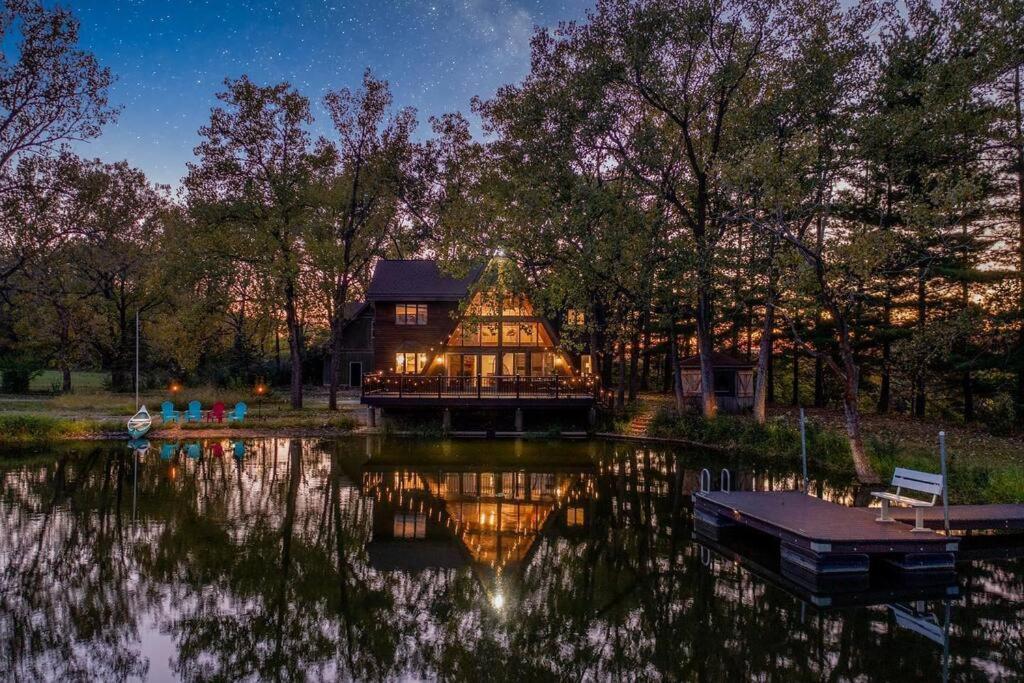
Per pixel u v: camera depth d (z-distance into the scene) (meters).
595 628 9.52
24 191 25.17
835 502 14.81
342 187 35.50
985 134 22.20
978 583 10.70
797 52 22.11
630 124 25.95
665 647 8.73
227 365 45.09
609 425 28.98
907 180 24.80
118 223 37.78
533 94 24.88
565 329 27.20
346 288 37.19
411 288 36.06
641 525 14.86
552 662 8.45
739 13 22.20
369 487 18.70
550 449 25.23
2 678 7.78
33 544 12.83
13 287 29.45
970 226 24.58
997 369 25.03
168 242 38.97
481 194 31.23
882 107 21.94
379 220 36.38
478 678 8.01
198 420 30.12
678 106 24.61
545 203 25.11
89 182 27.64
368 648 8.90
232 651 8.72
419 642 9.09
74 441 25.77
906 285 28.22
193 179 33.00
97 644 8.78
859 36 21.36
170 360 42.16
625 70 23.56
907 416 30.97
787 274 18.30
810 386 49.62
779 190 16.81
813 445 21.06
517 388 28.92
